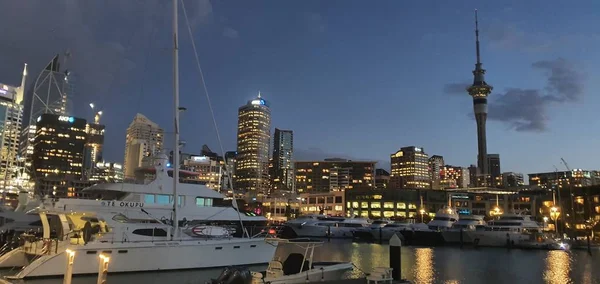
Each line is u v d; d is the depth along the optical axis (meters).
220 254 36.28
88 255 30.88
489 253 66.25
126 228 35.53
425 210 189.75
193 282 31.84
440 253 65.44
